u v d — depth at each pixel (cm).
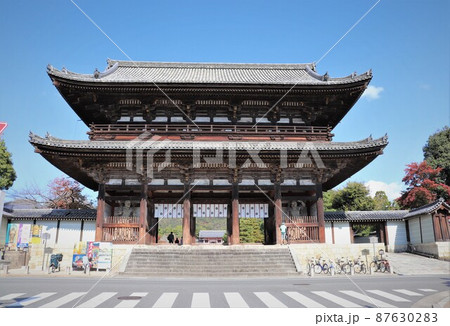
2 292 1498
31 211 3828
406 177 5338
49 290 1556
